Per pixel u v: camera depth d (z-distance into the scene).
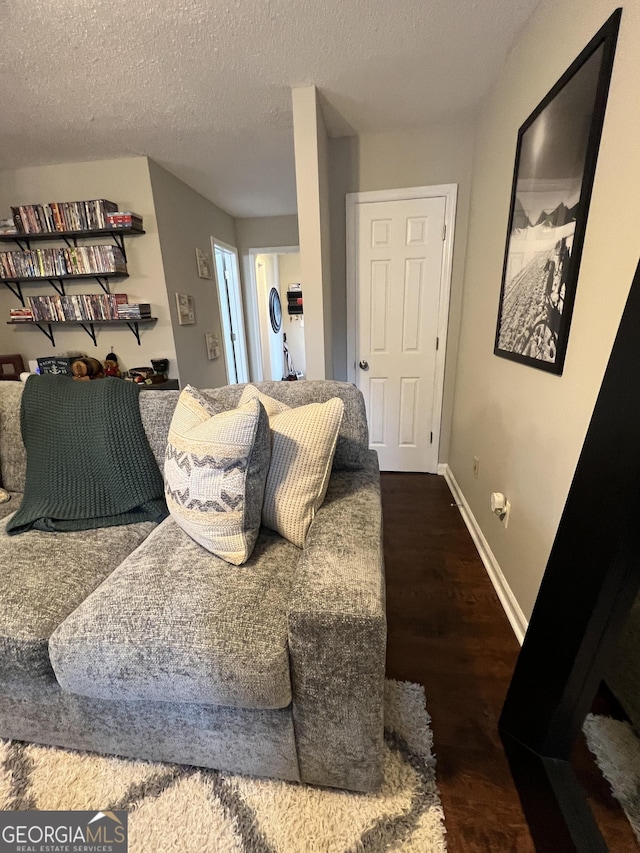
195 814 0.94
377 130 2.41
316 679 0.84
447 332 2.71
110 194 2.78
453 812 0.94
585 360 1.09
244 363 4.80
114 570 1.14
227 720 0.93
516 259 1.59
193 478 1.07
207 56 1.65
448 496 2.62
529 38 1.49
